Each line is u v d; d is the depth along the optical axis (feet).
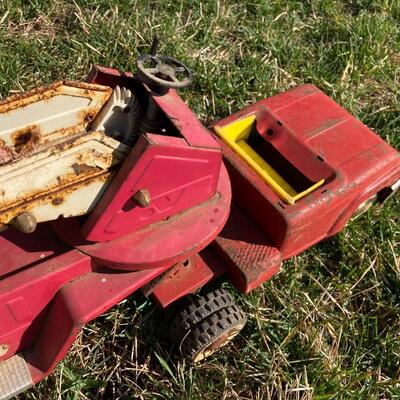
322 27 2.91
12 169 1.23
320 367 1.74
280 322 1.84
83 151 1.28
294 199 1.70
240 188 1.76
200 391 1.67
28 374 1.45
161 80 1.36
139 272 1.47
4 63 2.34
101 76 1.44
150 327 1.78
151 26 2.64
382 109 2.54
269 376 1.71
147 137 1.28
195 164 1.40
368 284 2.00
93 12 2.71
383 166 1.87
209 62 2.58
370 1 3.16
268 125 1.87
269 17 2.88
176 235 1.48
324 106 2.00
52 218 1.32
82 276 1.43
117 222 1.39
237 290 1.87
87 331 1.76
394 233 2.11
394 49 2.91
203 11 2.85
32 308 1.40
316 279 1.99
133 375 1.72
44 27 2.64
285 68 2.66
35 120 1.33
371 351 1.83
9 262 1.41
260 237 1.76
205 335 1.61
